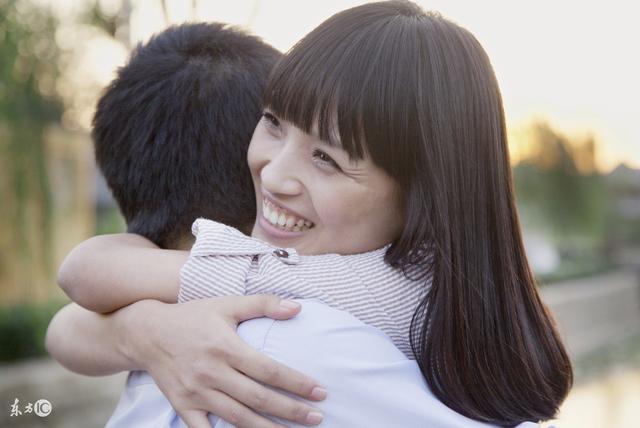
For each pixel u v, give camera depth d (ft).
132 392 3.64
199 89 3.77
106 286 3.47
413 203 3.26
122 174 3.92
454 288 3.22
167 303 3.41
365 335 3.13
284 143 3.38
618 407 19.89
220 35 3.96
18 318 17.24
